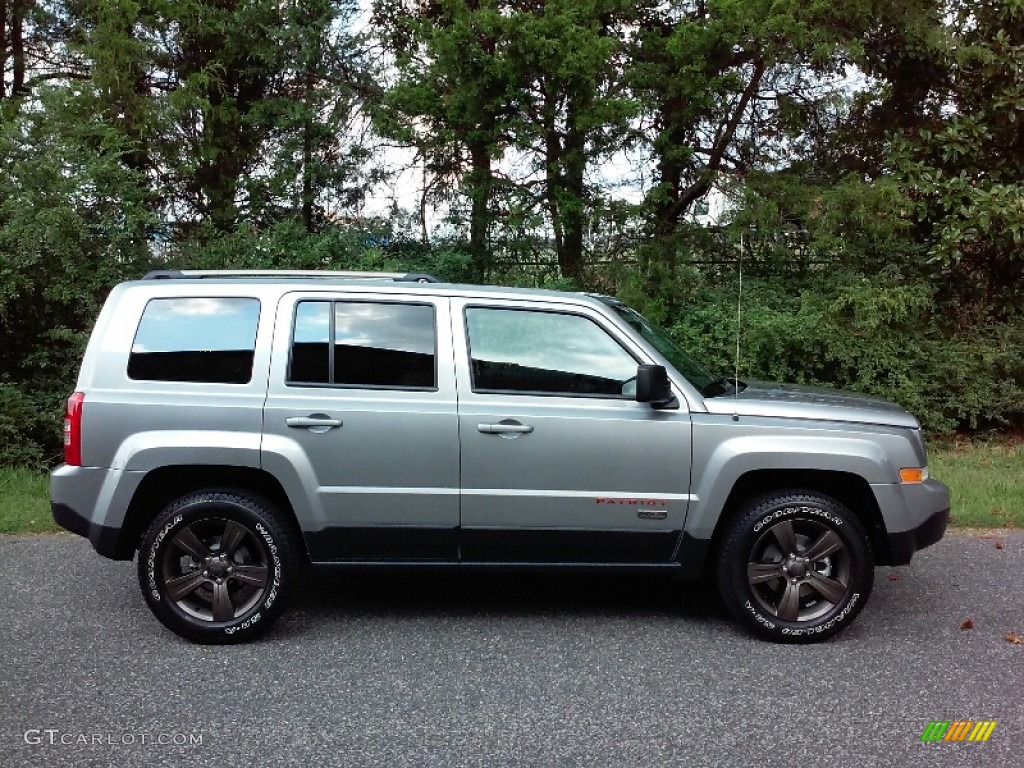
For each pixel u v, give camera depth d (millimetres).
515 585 5859
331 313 4902
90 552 6457
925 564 6277
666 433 4785
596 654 4652
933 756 3566
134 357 4848
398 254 11797
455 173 11680
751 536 4773
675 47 10875
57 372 9836
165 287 4949
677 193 12211
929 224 11766
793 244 11531
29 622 5074
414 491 4770
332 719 3891
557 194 11016
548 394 4852
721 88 11242
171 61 11656
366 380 4844
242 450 4719
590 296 5129
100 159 9781
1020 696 4137
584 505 4789
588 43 10258
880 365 10555
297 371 4840
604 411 4809
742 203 11234
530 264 11688
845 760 3535
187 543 4750
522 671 4422
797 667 4480
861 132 12188
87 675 4352
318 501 4750
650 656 4625
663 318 11039
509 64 10414
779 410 4879
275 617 4785
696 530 4797
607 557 4875
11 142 9633
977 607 5402
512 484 4781
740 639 4875
